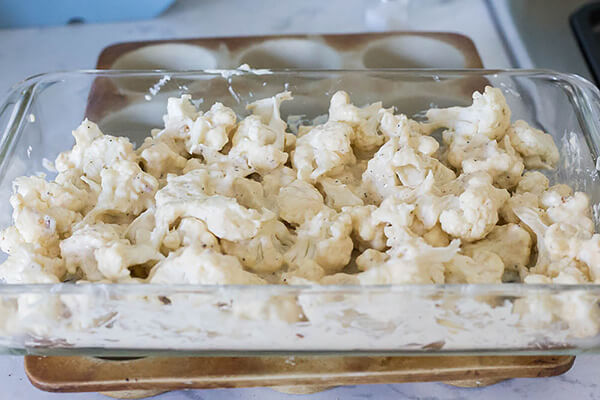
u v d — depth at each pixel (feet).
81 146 1.65
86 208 1.59
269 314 1.36
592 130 1.65
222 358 1.46
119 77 1.76
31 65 2.26
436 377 1.44
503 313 1.36
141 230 1.51
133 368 1.45
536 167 1.69
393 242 1.48
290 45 2.10
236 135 1.68
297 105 1.79
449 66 2.07
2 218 1.58
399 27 2.31
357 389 1.52
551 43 2.25
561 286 1.34
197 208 1.48
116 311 1.37
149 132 1.79
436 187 1.57
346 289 1.33
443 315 1.37
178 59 2.10
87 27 2.39
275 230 1.53
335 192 1.60
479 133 1.68
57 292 1.35
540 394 1.50
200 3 2.47
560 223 1.49
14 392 1.52
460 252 1.51
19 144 1.66
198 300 1.35
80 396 1.51
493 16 2.37
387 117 1.67
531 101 1.77
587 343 1.41
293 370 1.44
